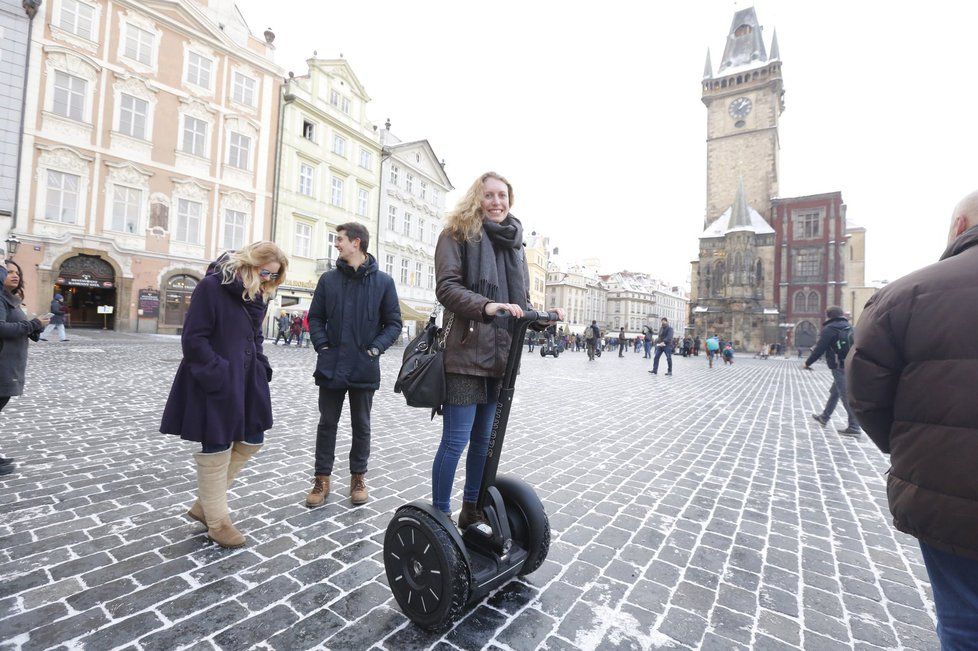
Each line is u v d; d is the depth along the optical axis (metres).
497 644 1.93
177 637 1.88
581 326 95.75
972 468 1.20
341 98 30.39
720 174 59.50
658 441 5.66
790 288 51.22
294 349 19.86
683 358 34.38
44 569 2.33
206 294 2.53
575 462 4.62
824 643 2.03
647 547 2.87
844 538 3.12
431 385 2.13
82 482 3.49
